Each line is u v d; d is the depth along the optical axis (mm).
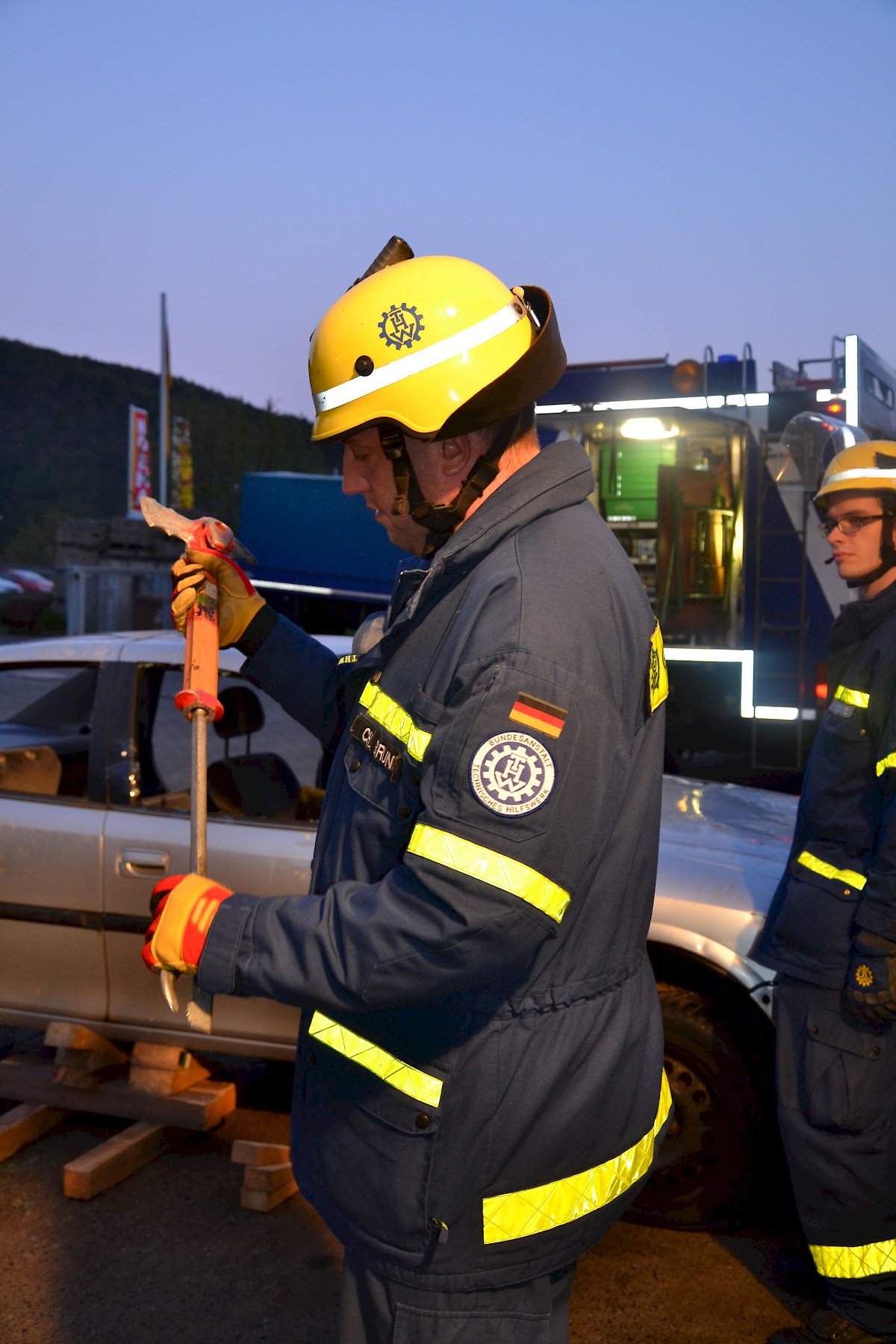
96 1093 3021
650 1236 2693
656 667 1376
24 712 3217
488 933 1143
